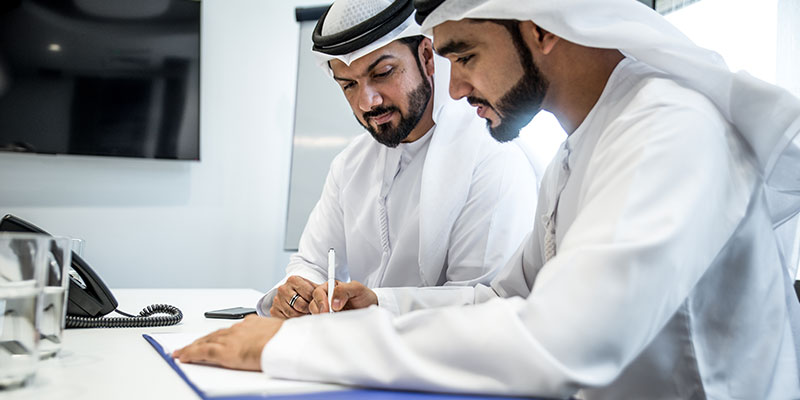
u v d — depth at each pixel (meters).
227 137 3.95
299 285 1.41
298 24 4.09
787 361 0.92
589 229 0.76
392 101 1.60
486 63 1.00
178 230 3.84
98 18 3.64
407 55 1.58
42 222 3.57
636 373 0.88
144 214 3.77
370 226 1.79
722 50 3.00
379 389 0.72
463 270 1.61
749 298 0.89
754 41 2.90
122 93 3.68
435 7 1.00
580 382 0.66
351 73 1.59
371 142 1.83
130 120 3.69
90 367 0.88
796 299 1.07
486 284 1.54
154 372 0.84
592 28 0.93
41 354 0.92
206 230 3.89
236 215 3.96
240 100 3.98
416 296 1.28
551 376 0.66
